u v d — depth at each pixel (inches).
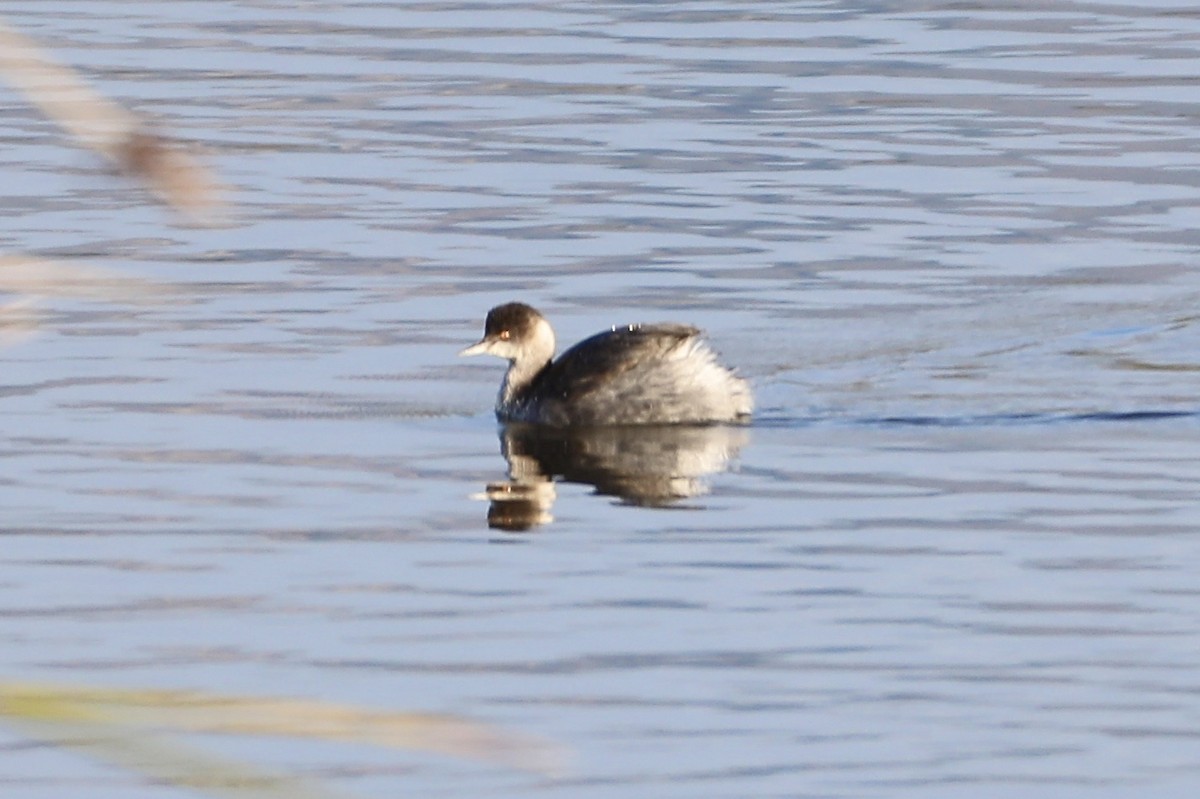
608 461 617.3
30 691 142.6
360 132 1093.1
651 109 1138.7
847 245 887.7
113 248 881.5
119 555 520.1
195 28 1349.7
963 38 1306.6
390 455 623.5
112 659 441.7
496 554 519.5
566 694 421.4
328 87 1192.8
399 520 552.1
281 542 531.5
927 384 700.0
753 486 584.7
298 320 784.3
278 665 438.6
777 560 513.3
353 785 378.0
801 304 804.0
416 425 661.3
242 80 1208.2
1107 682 428.1
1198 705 414.9
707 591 488.4
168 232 909.2
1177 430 641.6
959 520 547.8
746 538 532.4
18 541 531.8
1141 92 1171.9
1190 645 449.4
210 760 167.3
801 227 916.0
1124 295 812.6
